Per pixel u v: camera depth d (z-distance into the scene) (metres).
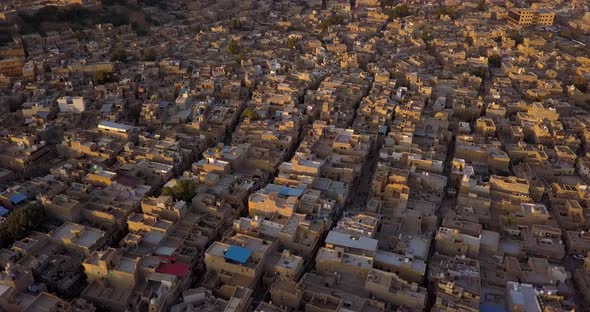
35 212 164.12
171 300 139.25
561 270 150.75
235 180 190.50
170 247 157.12
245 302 136.12
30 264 147.25
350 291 143.12
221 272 148.50
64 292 145.50
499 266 157.25
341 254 149.12
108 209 172.25
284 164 199.12
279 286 139.62
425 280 152.00
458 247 159.25
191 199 177.50
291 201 170.25
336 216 179.88
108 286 143.38
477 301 137.62
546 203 196.12
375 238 162.50
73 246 156.50
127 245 155.00
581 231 175.25
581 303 150.88
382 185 186.62
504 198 188.50
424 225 173.62
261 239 156.88
